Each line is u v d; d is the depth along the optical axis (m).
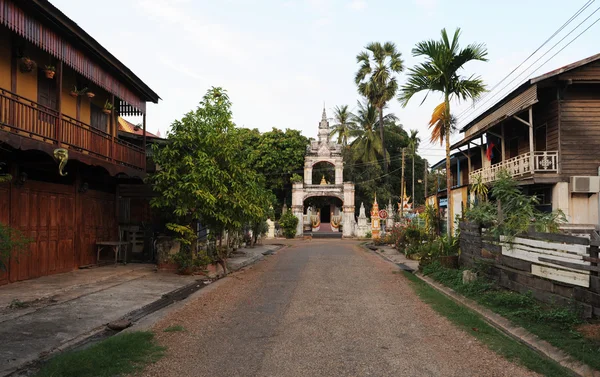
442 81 14.76
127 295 10.58
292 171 47.94
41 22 10.31
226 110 15.31
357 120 52.16
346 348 6.65
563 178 16.50
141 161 16.45
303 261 20.25
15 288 10.71
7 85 11.31
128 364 5.79
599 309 6.79
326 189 45.22
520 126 20.42
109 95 16.89
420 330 7.71
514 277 9.70
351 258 21.73
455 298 10.66
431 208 21.70
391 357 6.23
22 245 8.66
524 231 9.43
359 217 45.62
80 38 11.49
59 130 11.04
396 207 53.03
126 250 16.23
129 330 7.62
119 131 19.42
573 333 6.64
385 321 8.38
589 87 17.05
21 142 9.29
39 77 12.81
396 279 14.09
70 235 13.99
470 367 5.80
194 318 8.59
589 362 5.61
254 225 28.62
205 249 16.44
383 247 29.16
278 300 10.48
